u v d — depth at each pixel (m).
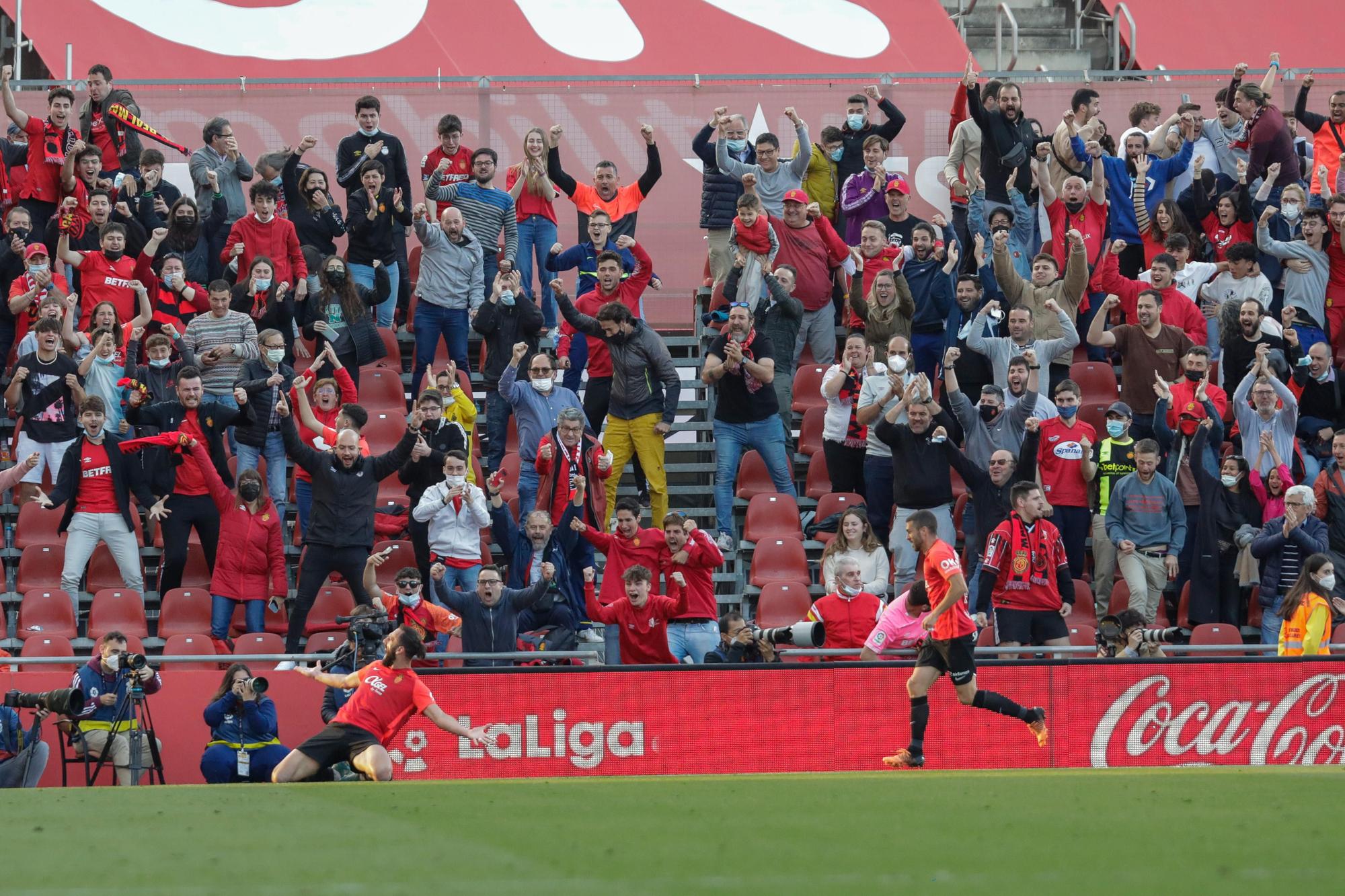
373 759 33.84
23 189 58.34
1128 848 21.09
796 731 40.81
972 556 49.41
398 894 18.17
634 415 51.22
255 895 18.22
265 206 55.66
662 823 24.17
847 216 60.50
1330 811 25.00
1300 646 43.06
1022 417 50.09
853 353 52.56
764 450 52.94
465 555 47.81
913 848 21.19
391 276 58.25
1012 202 58.19
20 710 41.69
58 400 51.59
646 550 46.31
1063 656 45.12
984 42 81.06
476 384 59.31
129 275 55.72
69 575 48.28
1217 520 49.25
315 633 48.72
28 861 20.77
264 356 50.97
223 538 48.19
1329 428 51.84
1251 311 52.91
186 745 42.44
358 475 46.34
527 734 40.47
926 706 36.94
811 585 51.84
